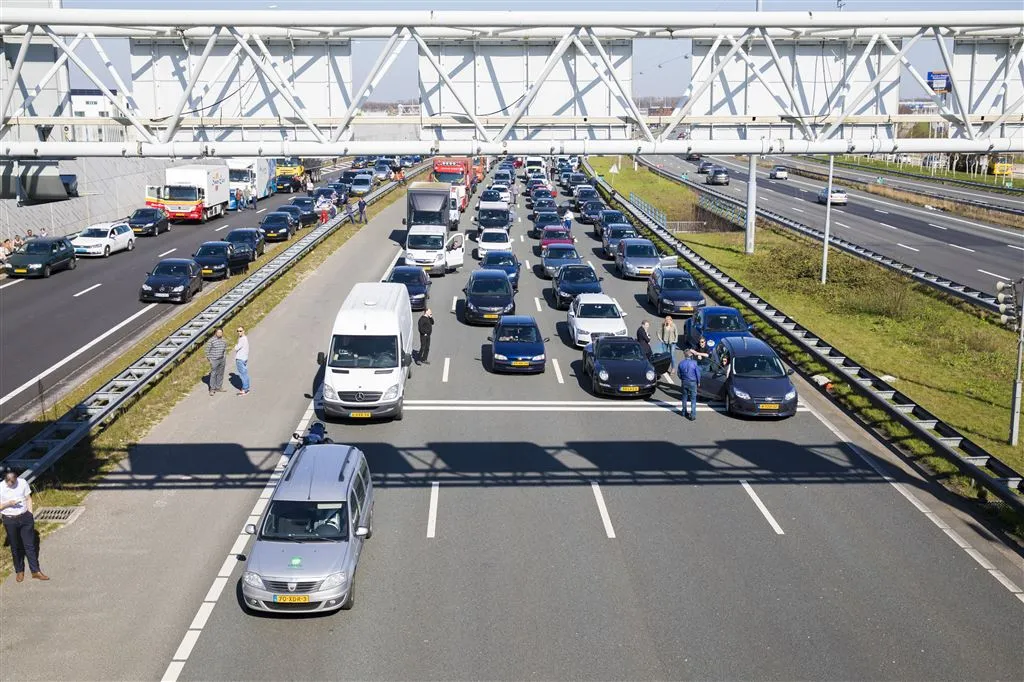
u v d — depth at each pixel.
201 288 37.06
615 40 15.66
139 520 16.09
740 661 11.81
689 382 22.44
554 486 17.95
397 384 21.70
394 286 26.00
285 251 41.84
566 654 11.92
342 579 12.77
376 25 13.80
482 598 13.40
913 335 30.34
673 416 22.75
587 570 14.31
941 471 18.55
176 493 17.31
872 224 56.59
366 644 12.16
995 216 58.44
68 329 30.02
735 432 21.45
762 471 18.91
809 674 11.53
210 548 15.04
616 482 18.22
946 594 13.70
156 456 19.23
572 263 37.31
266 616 12.92
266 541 13.28
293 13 13.67
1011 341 29.36
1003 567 14.64
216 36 13.96
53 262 39.00
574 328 29.38
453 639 12.29
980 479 17.42
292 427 21.30
